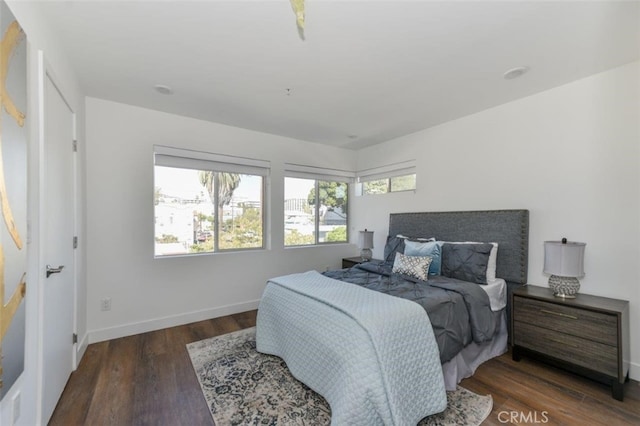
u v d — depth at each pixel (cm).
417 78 234
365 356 151
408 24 168
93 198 273
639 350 205
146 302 300
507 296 270
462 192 322
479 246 270
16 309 117
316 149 434
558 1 150
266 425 163
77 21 165
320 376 178
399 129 365
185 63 213
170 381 207
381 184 436
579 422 165
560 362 213
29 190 135
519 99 273
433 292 220
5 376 108
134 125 294
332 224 468
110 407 178
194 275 329
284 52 198
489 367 227
